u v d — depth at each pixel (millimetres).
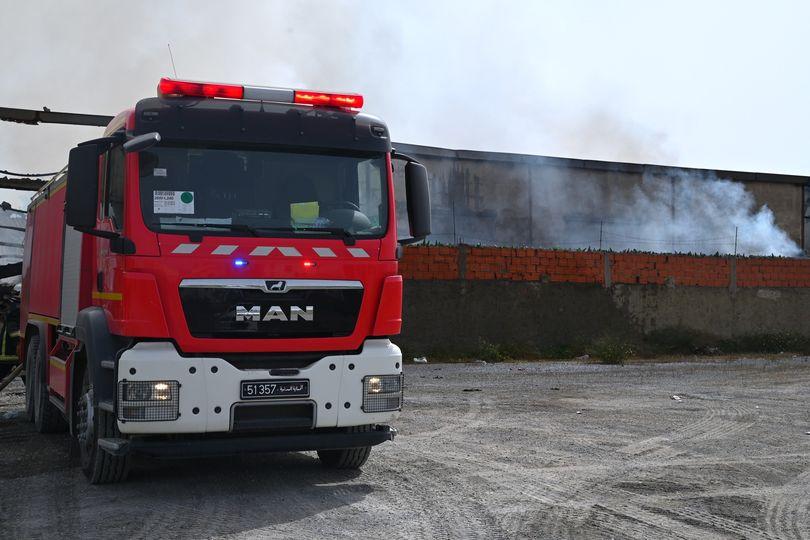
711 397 13164
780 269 23469
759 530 5891
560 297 20984
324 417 6840
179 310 6547
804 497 6875
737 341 22859
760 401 12750
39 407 10266
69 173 6508
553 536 5703
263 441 6738
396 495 6863
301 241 6883
